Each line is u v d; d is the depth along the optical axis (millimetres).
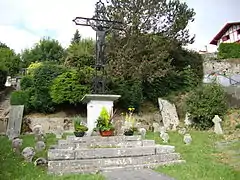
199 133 15719
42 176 6453
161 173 6855
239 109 18234
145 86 21031
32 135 15531
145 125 19125
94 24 11109
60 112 19172
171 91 21484
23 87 19500
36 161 7660
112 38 19406
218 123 15953
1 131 17672
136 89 19922
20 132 17078
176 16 21156
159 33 20516
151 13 19875
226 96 18875
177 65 23500
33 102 18688
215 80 21234
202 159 8641
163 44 20094
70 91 18250
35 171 6875
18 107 18250
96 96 10039
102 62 11172
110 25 11438
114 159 7633
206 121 17562
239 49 27031
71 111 19344
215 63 25031
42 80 18938
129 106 19594
